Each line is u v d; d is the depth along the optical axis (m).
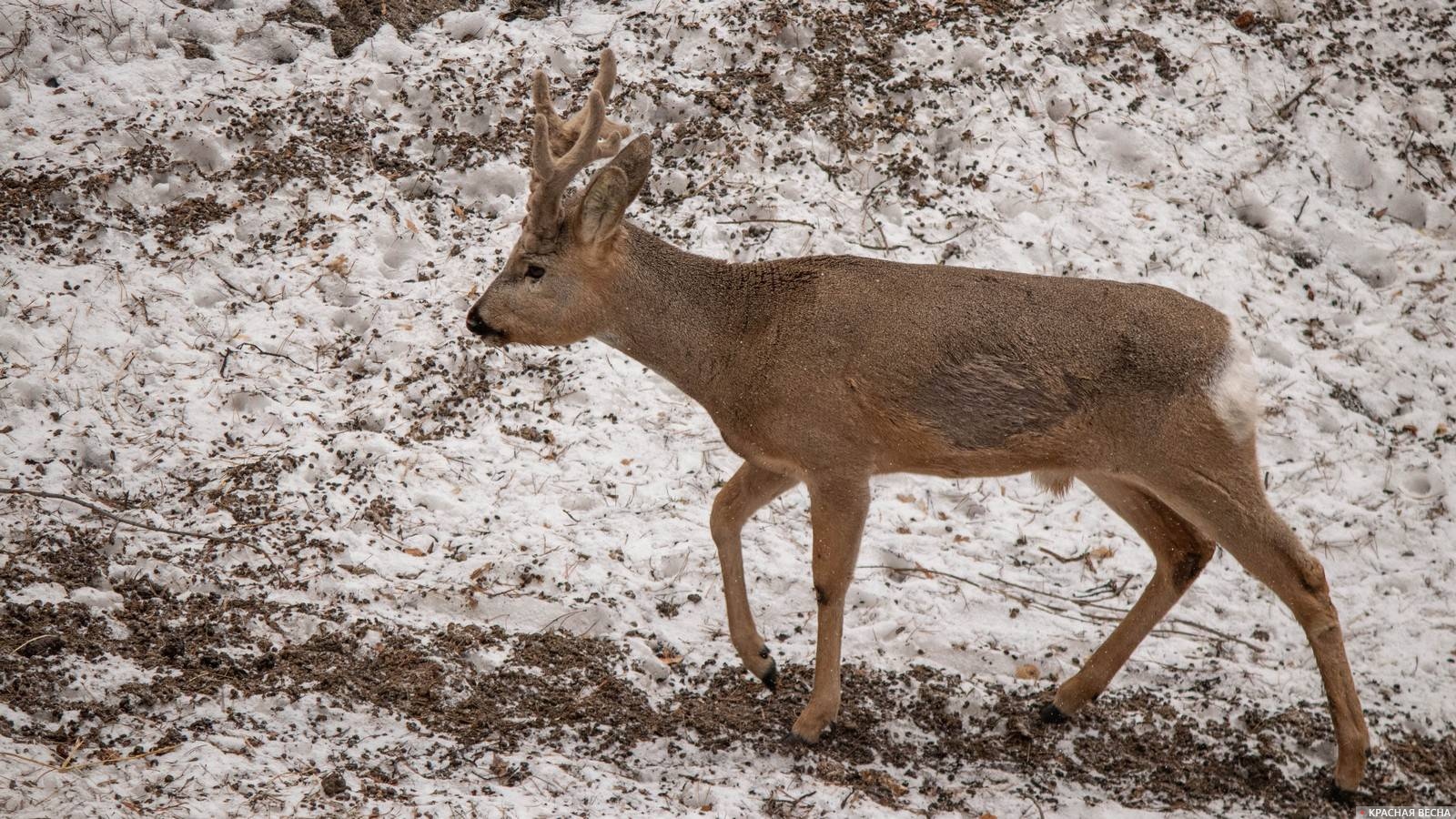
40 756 7.81
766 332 9.47
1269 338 13.90
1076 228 14.55
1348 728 9.39
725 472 12.27
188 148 14.53
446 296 13.53
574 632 10.43
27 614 9.46
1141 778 9.58
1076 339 9.17
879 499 12.25
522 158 14.88
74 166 14.05
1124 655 10.02
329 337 13.16
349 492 11.57
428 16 16.61
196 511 11.14
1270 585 9.40
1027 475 12.63
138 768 7.93
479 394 12.78
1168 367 9.08
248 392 12.39
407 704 9.29
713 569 11.24
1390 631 11.30
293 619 10.05
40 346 12.31
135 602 9.89
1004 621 11.09
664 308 9.60
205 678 9.09
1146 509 10.01
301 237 13.97
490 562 10.95
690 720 9.57
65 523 10.61
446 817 7.88
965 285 9.43
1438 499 12.62
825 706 9.51
